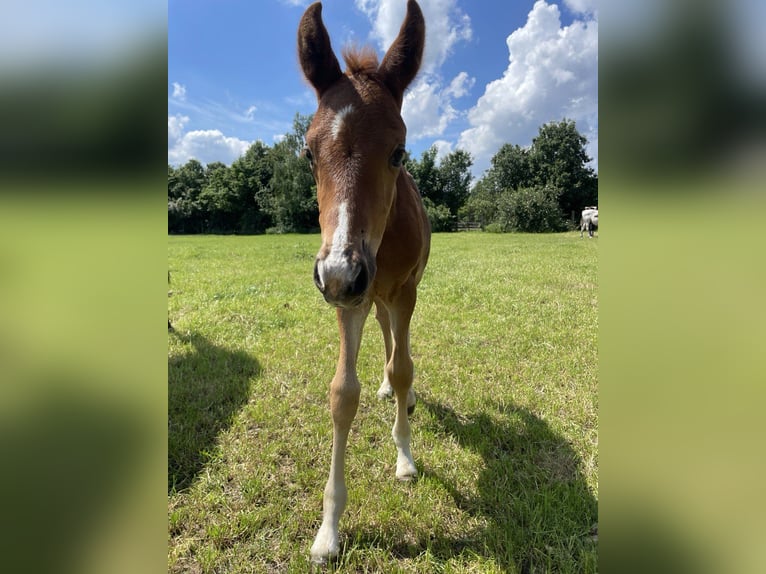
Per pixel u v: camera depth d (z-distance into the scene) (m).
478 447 2.78
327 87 2.09
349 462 2.66
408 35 2.14
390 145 1.89
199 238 28.73
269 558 2.02
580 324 5.27
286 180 42.50
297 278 8.65
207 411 3.21
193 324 5.17
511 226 35.22
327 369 3.96
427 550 1.98
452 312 5.85
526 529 2.12
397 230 2.30
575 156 44.69
